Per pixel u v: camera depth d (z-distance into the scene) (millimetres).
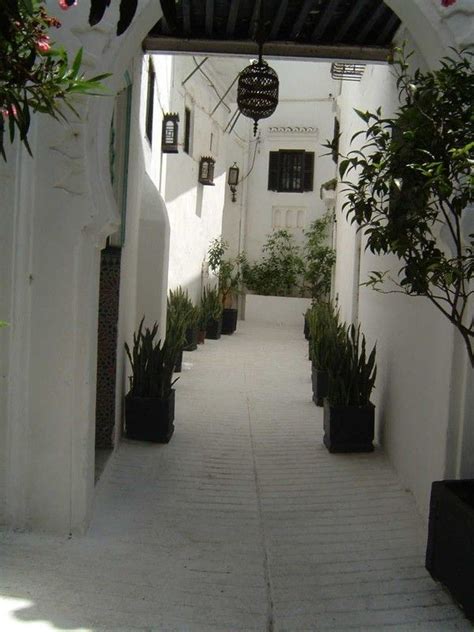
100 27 3564
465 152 2660
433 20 3744
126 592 3277
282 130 17719
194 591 3352
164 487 4855
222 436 6285
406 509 4504
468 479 3557
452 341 3730
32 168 3689
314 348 8055
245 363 10844
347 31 5953
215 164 14711
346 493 4840
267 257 18016
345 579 3539
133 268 6289
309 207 17812
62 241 3742
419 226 2932
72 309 3754
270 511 4496
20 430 3779
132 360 5922
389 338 5738
